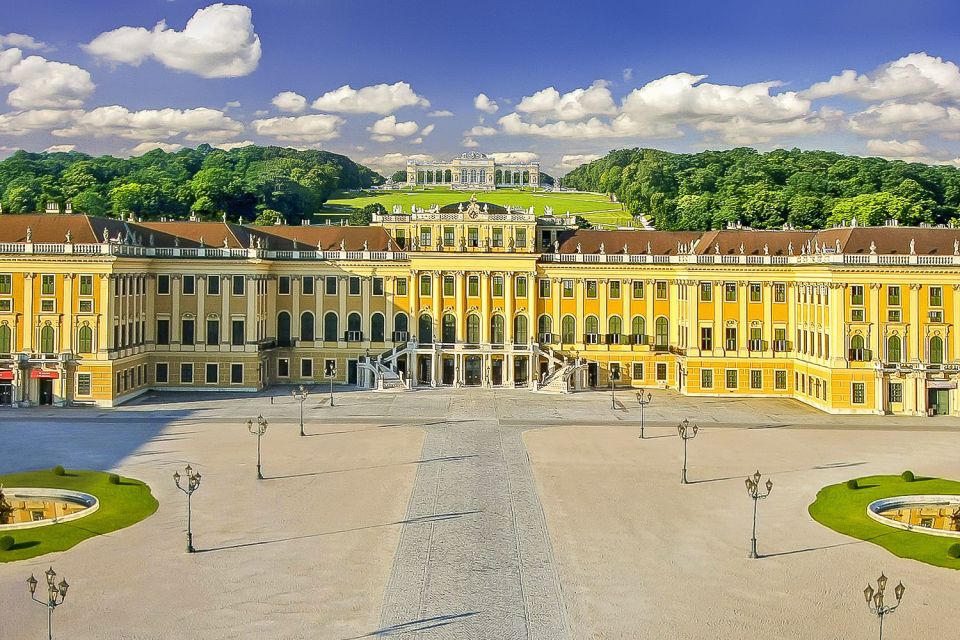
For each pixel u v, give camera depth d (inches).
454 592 1835.6
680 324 4830.2
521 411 4045.3
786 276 4633.4
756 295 4658.0
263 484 2652.6
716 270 4635.8
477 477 2765.7
